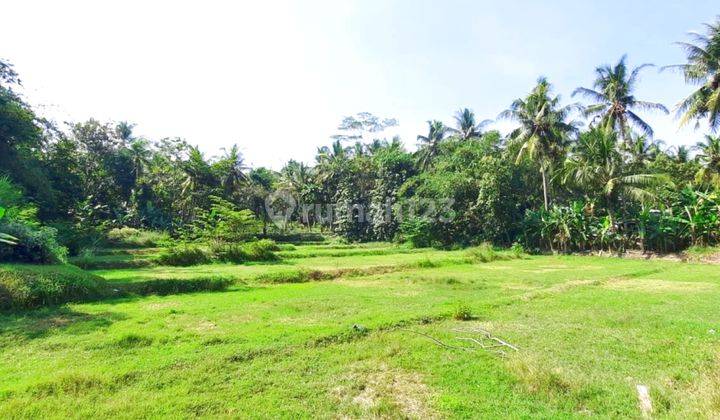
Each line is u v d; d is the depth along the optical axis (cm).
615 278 1655
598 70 3150
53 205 2622
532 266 2188
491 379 588
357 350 710
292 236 4584
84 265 1825
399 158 4359
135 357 663
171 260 2014
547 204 3306
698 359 655
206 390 545
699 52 2206
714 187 2753
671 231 2622
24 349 700
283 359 663
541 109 3089
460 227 3681
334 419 475
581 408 502
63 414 471
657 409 491
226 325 873
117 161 4525
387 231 4181
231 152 4331
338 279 1669
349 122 5591
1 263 1160
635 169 2934
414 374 608
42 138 2839
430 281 1547
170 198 4312
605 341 758
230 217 2364
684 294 1257
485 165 3400
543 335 800
